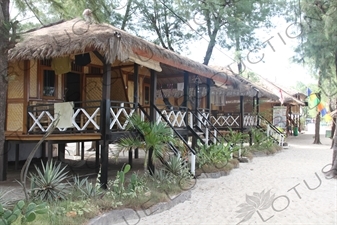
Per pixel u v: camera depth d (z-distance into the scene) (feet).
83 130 20.65
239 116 46.85
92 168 29.55
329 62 34.53
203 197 21.03
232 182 25.70
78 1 22.35
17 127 23.39
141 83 35.06
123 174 18.06
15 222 12.99
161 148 21.31
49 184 16.71
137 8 53.21
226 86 38.40
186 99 31.35
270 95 53.83
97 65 28.35
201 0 49.85
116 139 20.74
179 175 22.59
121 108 21.79
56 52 18.76
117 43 17.84
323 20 29.40
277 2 47.14
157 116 25.25
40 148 33.55
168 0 52.54
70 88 27.50
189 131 30.55
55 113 21.26
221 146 30.68
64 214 14.44
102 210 15.84
